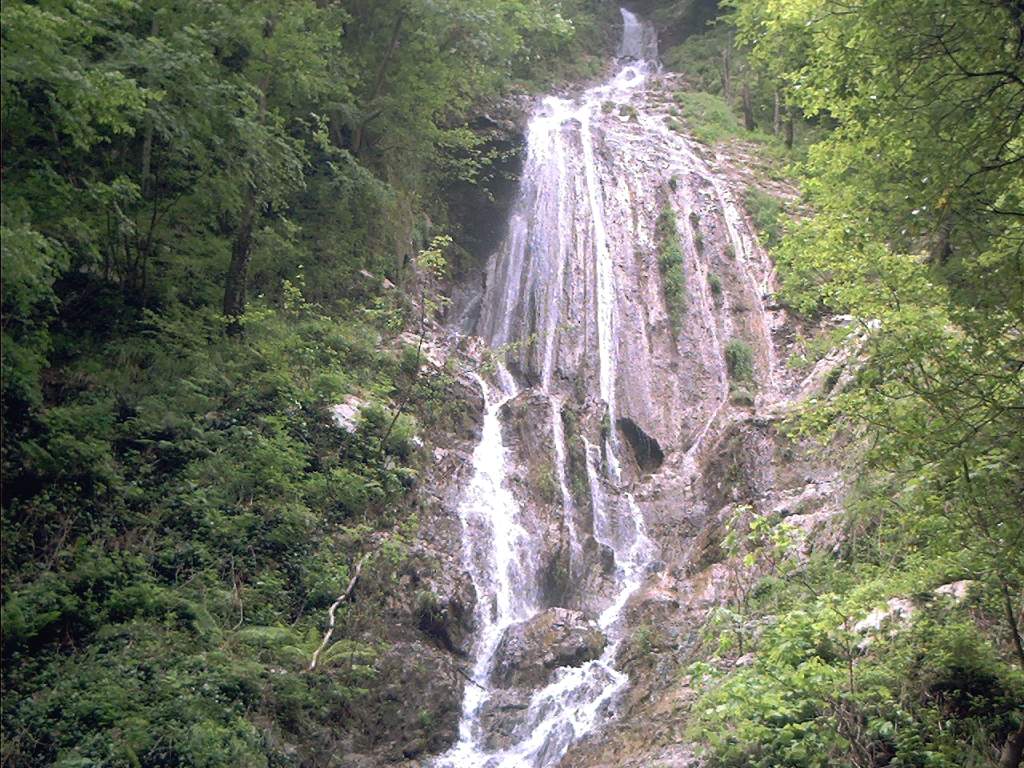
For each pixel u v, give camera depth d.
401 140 22.34
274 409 15.03
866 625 11.05
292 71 17.23
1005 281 8.27
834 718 9.29
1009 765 8.59
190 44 14.24
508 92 28.92
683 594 15.60
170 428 13.58
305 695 11.59
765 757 9.80
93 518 11.95
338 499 14.60
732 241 24.05
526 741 12.79
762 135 29.98
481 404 18.67
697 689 9.88
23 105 11.16
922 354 9.21
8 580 10.61
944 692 9.85
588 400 20.25
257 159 14.95
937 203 8.69
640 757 11.60
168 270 16.55
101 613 11.06
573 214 24.39
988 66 8.27
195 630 11.42
